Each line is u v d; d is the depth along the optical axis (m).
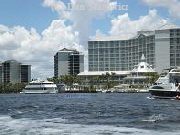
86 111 80.25
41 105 113.75
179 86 133.38
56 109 88.75
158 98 143.50
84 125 49.47
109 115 67.25
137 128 45.62
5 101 163.00
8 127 48.28
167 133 41.47
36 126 48.97
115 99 167.62
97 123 52.03
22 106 107.94
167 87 137.75
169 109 85.12
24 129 46.22
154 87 144.12
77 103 127.69
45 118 61.09
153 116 62.91
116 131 43.28
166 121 53.25
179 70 140.88
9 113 74.81
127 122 52.97
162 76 147.62
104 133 41.88
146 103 118.88
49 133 42.69
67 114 70.75
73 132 43.03
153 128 45.50
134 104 113.69
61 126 48.56
